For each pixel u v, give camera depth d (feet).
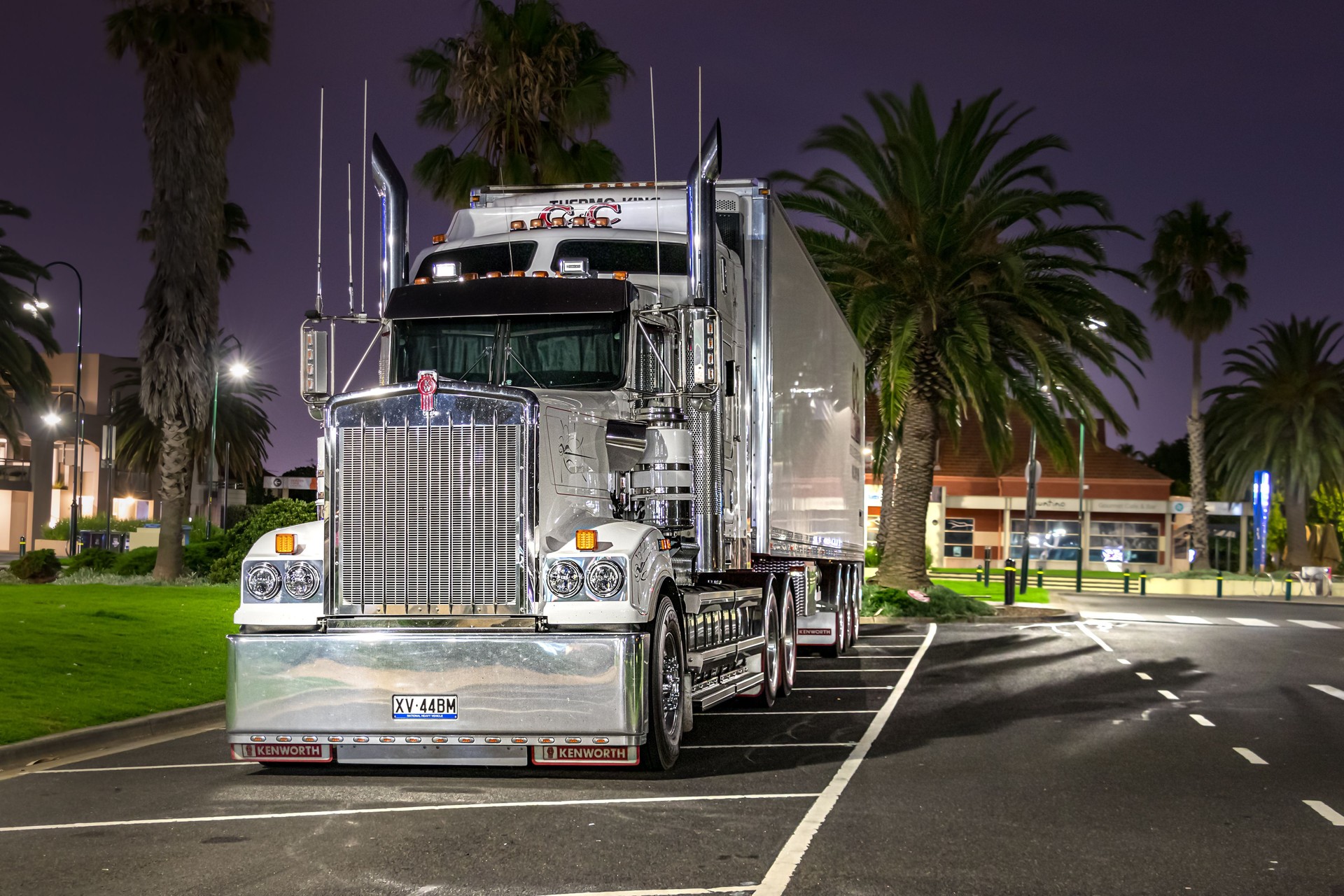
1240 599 163.32
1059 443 111.75
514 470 30.12
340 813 27.14
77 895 20.74
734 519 40.88
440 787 30.30
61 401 275.59
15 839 24.88
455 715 29.50
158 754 36.11
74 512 157.69
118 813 27.32
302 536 31.35
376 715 29.71
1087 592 167.22
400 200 42.91
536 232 40.68
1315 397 200.75
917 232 103.30
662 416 34.86
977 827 26.05
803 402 51.72
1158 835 25.50
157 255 103.19
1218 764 34.27
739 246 43.21
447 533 30.25
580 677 29.32
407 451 30.50
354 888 21.17
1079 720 43.14
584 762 29.86
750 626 44.32
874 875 22.15
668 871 22.31
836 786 30.58
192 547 108.37
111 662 49.88
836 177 107.45
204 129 103.45
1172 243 207.51
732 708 46.32
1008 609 113.50
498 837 24.86
